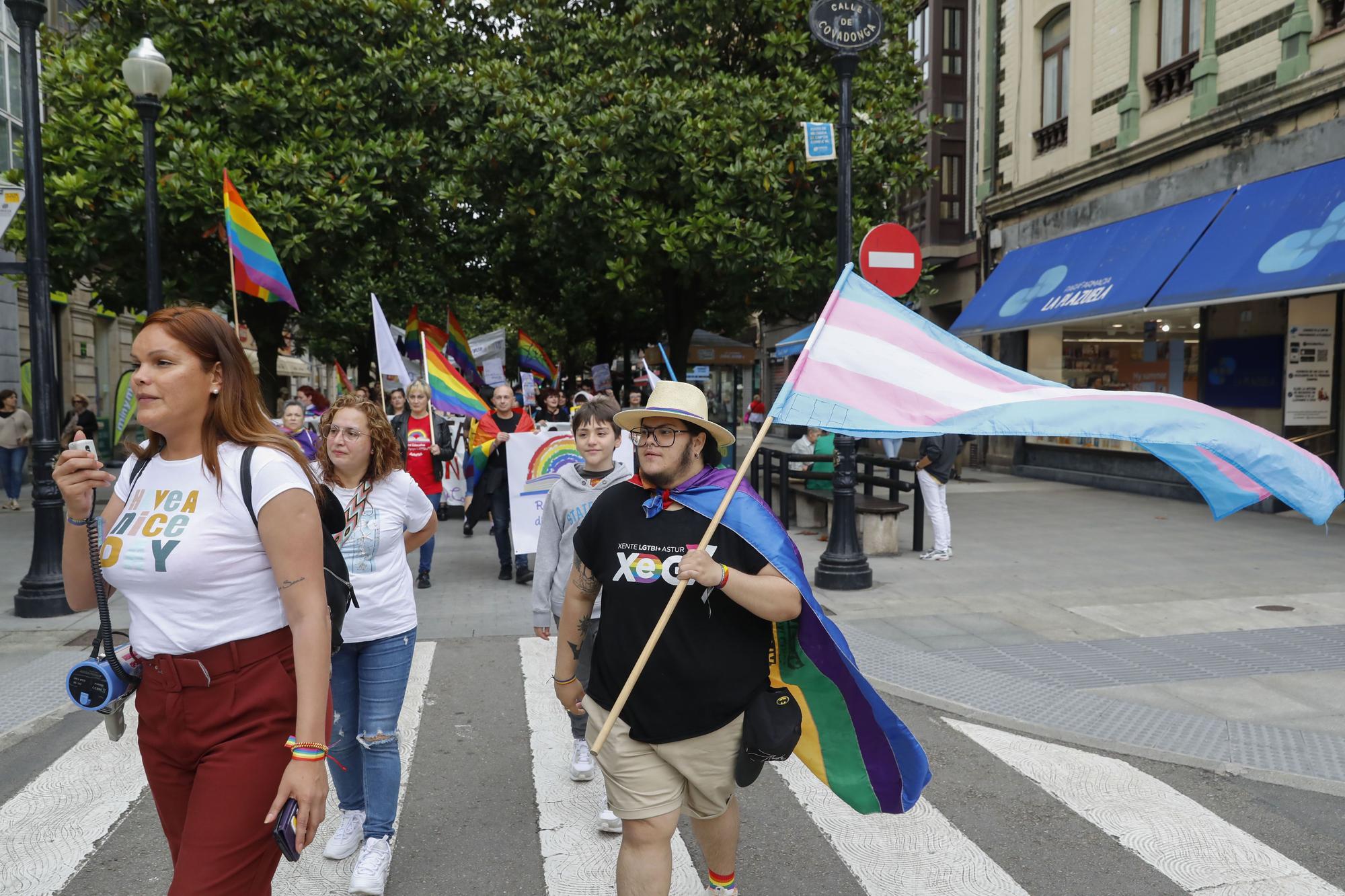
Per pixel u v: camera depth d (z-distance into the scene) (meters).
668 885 2.66
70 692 2.29
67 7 18.83
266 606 2.18
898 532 11.62
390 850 3.51
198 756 2.16
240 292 13.23
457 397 10.78
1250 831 3.83
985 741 4.85
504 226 15.10
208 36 11.88
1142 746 4.69
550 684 5.85
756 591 2.54
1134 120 14.97
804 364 3.07
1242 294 11.52
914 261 7.96
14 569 9.53
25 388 18.12
